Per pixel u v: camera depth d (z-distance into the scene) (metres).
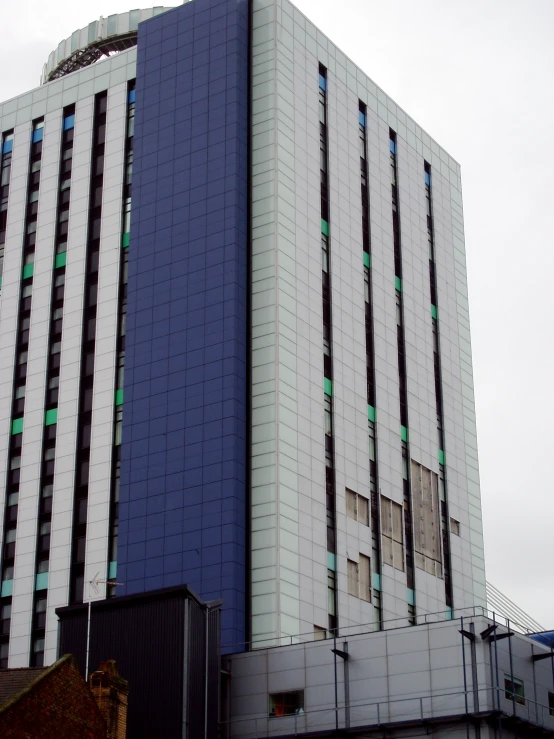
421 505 98.69
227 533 83.12
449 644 66.56
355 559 89.44
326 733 67.81
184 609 64.88
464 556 102.25
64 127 104.81
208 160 94.25
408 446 99.44
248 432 86.75
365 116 106.06
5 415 98.44
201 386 88.19
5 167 106.88
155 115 98.56
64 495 93.00
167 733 62.34
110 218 98.94
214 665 69.38
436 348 107.50
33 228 103.12
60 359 97.38
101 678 54.97
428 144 114.62
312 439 88.94
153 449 88.75
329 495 89.06
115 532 89.31
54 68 116.12
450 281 112.19
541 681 67.94
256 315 89.50
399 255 105.44
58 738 50.53
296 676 70.44
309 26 101.38
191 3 100.12
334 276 96.19
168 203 95.06
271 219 91.31
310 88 99.44
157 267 93.75
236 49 96.19
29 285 101.38
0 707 48.72
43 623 89.94
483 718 64.00
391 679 67.56
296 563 83.69
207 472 85.62
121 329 95.06
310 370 90.69
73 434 94.44
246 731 70.31
